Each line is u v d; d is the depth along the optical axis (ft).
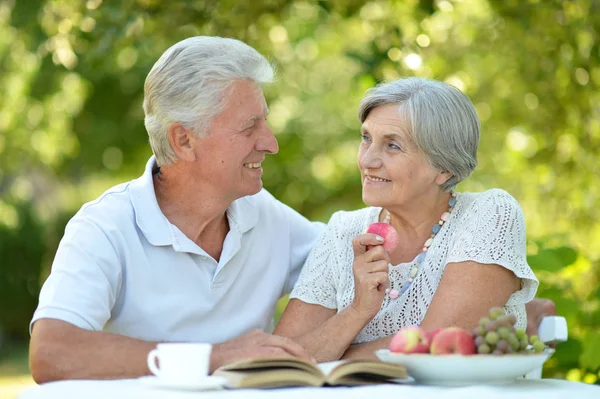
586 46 27.58
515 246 14.28
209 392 10.47
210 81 14.37
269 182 58.90
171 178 14.89
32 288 75.36
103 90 56.24
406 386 10.91
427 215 14.82
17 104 51.47
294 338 14.19
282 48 32.60
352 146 58.70
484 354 10.91
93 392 10.52
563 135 29.78
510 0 27.32
